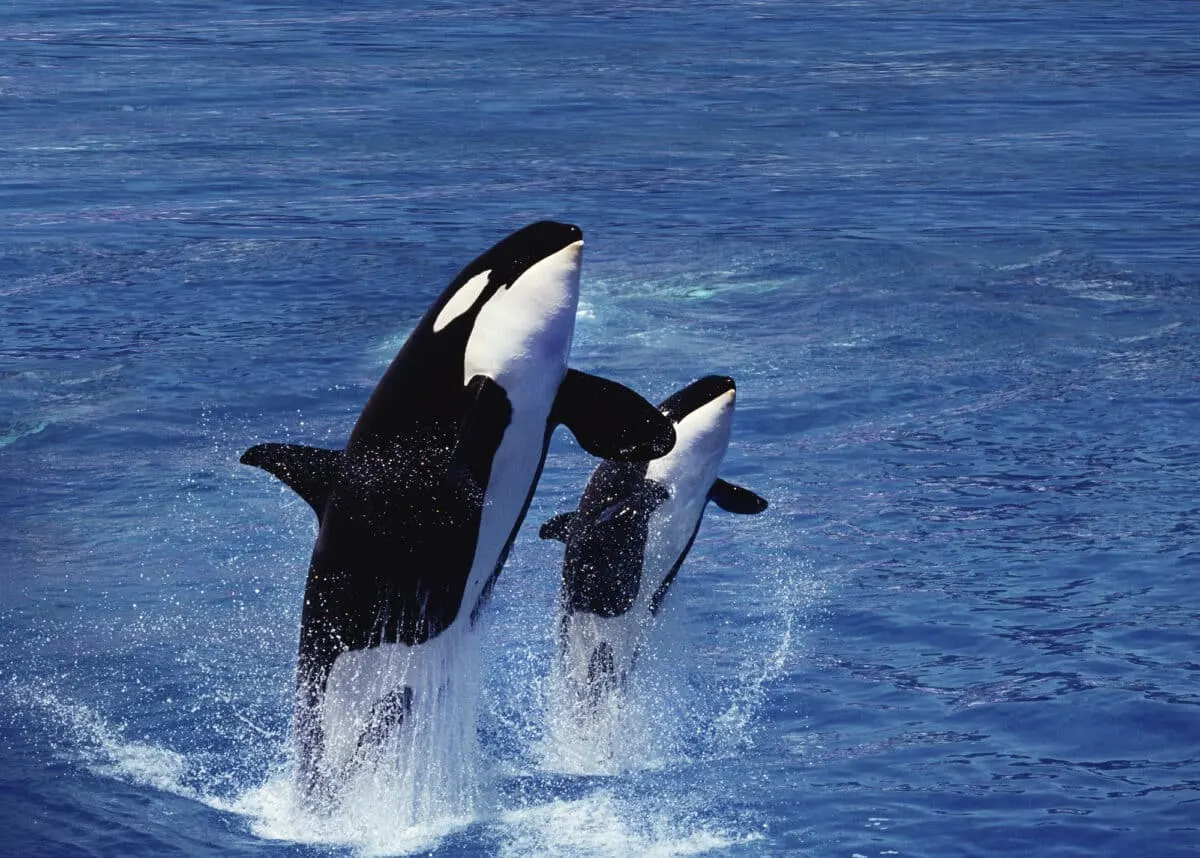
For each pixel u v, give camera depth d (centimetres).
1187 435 4325
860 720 2642
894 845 2197
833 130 11775
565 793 2391
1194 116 12512
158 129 11425
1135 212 8231
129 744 2555
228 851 2192
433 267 6769
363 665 2259
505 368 2212
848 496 3853
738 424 4478
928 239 7400
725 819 2288
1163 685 2733
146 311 5900
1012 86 14500
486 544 2288
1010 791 2358
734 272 6625
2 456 4178
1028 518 3672
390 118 12150
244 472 4084
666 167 10006
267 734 2609
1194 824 2236
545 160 10256
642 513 2552
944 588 3234
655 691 2702
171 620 3105
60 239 7331
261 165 9906
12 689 2756
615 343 5412
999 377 4956
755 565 3388
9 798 2339
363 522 2233
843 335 5516
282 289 6306
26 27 18938
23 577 3322
